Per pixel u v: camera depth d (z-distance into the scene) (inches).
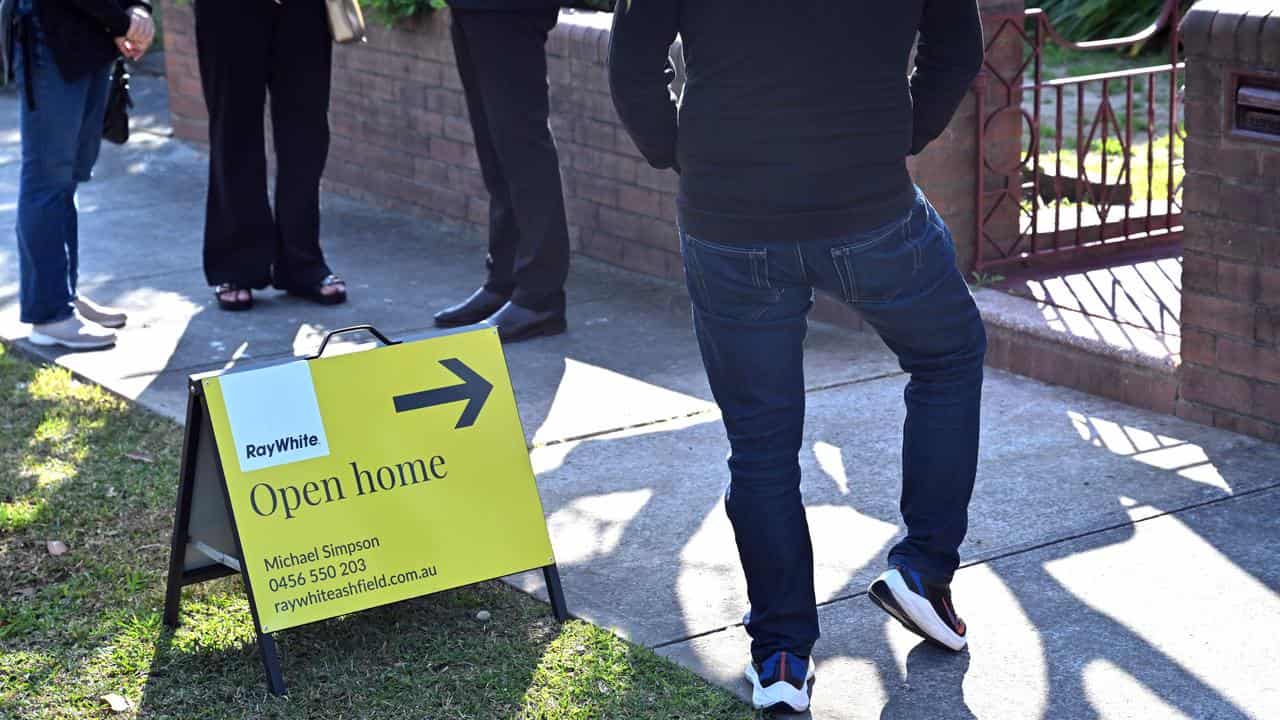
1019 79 240.7
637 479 182.1
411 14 319.6
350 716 127.7
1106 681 130.6
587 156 288.5
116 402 211.3
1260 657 133.7
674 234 272.8
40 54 223.0
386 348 140.6
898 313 122.5
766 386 122.6
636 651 137.3
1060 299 227.1
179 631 143.2
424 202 332.2
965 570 153.3
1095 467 179.8
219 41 247.3
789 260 118.6
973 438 129.2
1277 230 179.2
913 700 128.6
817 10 112.2
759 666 127.1
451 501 141.3
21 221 234.1
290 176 259.6
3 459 188.2
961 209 239.6
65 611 147.4
